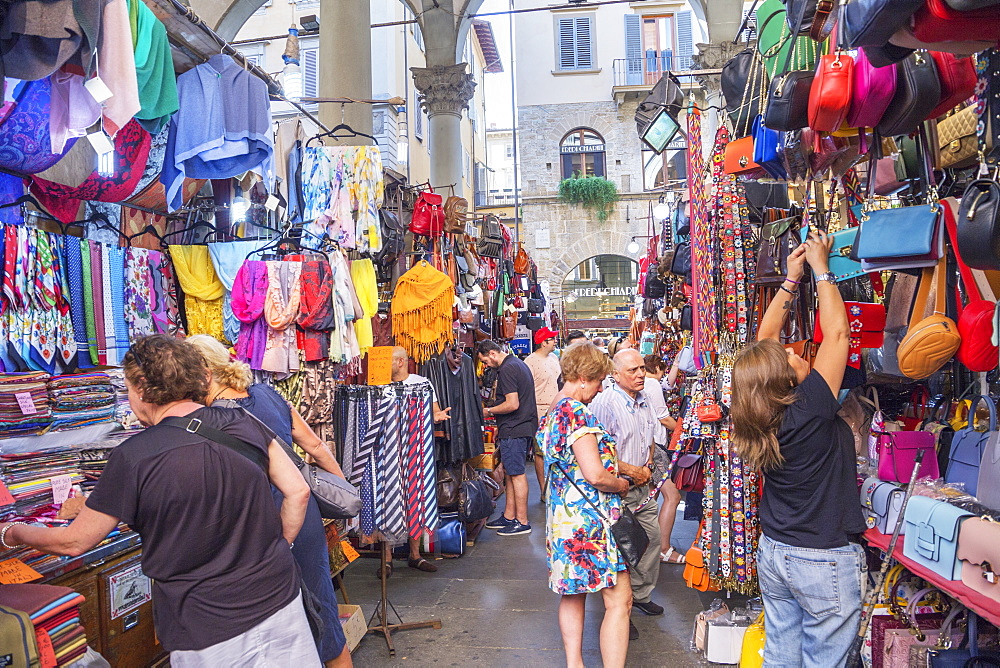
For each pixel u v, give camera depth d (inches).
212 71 124.3
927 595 109.8
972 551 85.4
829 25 86.5
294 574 79.4
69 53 78.0
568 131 826.8
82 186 120.7
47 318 110.2
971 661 91.4
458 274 276.1
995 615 79.0
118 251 126.2
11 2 74.7
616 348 291.4
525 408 252.8
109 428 118.0
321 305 150.6
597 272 1028.5
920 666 96.3
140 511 71.3
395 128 773.3
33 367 108.1
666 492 206.4
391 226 219.1
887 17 65.0
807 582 92.8
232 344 148.0
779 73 117.6
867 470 121.0
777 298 110.2
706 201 149.9
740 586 136.7
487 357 255.1
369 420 172.4
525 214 821.9
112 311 123.3
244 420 80.4
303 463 100.8
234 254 147.3
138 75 102.2
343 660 111.3
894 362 111.9
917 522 97.0
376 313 190.9
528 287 496.4
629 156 820.0
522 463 252.7
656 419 193.6
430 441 183.6
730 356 139.7
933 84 82.2
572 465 120.8
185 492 71.1
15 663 65.8
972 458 102.7
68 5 76.5
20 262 106.3
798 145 108.3
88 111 90.3
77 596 76.2
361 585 193.8
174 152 125.4
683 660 140.6
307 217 171.5
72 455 109.3
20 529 75.3
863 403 131.6
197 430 74.9
